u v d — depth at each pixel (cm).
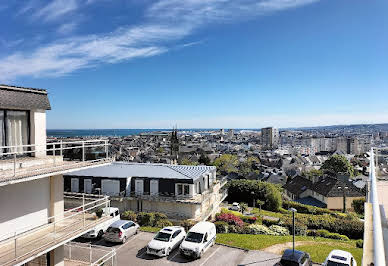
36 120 1283
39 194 1265
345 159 9350
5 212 1123
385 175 1148
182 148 19150
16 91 1198
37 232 1220
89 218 1424
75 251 2097
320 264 1984
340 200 5947
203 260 2009
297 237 2638
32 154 1273
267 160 15175
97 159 1420
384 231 552
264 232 2906
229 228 2969
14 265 944
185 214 3209
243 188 5666
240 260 2017
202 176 3675
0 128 1162
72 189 3628
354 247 2436
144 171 3684
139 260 1995
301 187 7356
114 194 3478
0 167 1096
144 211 3350
